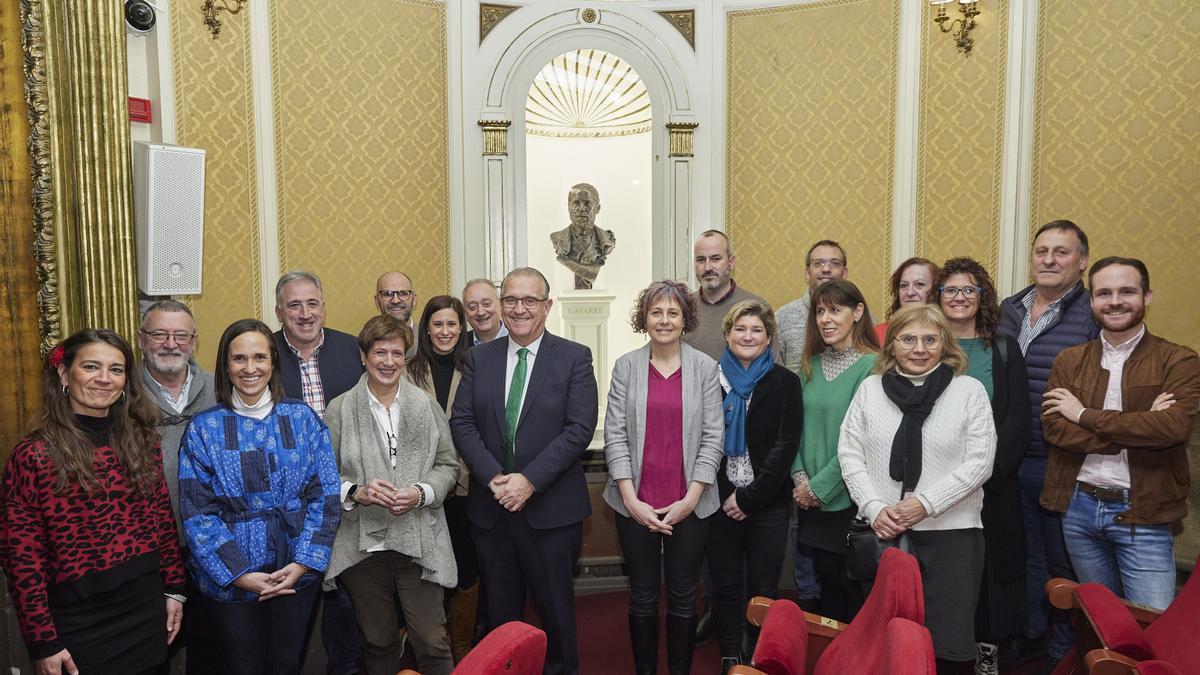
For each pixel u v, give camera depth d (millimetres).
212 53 4207
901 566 1531
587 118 5645
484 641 1256
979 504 2445
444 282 5094
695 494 2645
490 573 2730
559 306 5672
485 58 5086
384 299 3584
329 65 4609
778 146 5090
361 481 2547
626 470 2705
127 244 3570
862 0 4789
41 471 2020
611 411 2789
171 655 2689
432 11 4961
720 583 2830
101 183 3465
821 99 4945
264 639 2322
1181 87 3904
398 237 4910
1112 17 4078
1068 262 2877
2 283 3221
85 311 3422
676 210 5215
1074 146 4215
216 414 2307
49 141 3268
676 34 5184
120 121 3529
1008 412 2666
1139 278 2486
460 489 3043
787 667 1642
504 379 2730
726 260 3660
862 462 2523
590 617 3629
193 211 3664
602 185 5707
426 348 3197
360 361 3039
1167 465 2529
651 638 2764
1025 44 4297
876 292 4840
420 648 2617
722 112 5191
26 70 3217
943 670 2439
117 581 2104
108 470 2115
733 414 2738
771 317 2770
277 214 4469
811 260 3578
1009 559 2697
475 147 5109
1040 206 4336
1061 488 2717
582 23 5152
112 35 3480
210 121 4215
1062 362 2723
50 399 2084
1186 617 1994
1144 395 2518
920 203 4676
